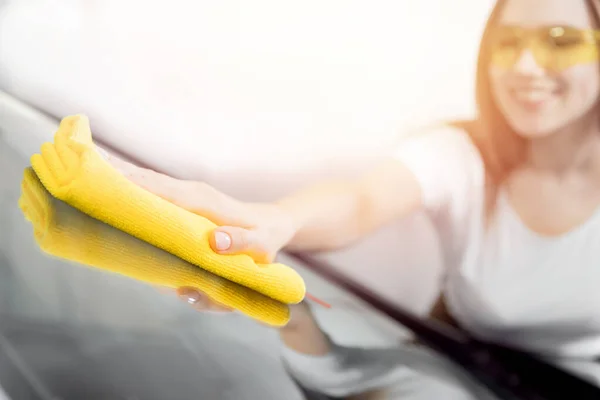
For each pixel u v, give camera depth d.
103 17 1.05
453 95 0.89
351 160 0.92
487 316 0.80
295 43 0.93
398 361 0.49
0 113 1.04
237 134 0.96
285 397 0.36
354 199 0.86
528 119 0.87
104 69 1.06
